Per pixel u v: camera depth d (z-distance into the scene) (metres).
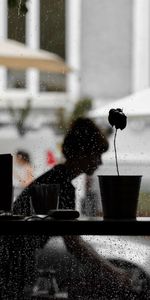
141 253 3.05
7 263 2.93
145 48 12.50
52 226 2.11
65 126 7.84
